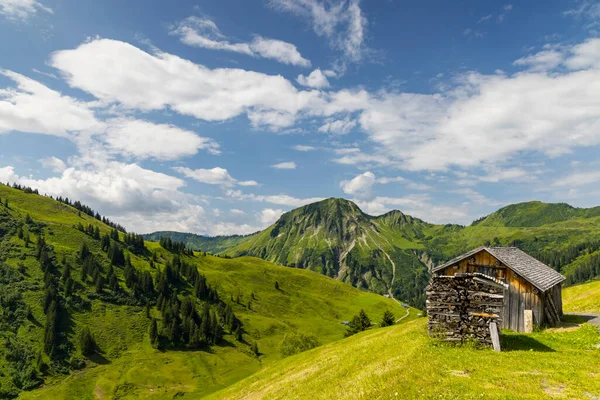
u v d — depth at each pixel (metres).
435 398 16.70
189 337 184.75
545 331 34.47
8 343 149.62
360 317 120.44
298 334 118.00
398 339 33.00
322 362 37.53
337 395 21.38
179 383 148.12
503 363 21.47
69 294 189.50
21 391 131.25
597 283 72.88
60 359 150.00
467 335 26.00
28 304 174.62
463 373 20.03
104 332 174.12
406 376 19.97
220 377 158.00
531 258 47.97
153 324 178.38
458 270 42.78
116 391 137.00
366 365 27.48
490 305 25.70
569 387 17.48
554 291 42.06
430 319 27.22
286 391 30.38
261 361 180.75
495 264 40.19
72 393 133.50
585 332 30.36
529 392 16.78
